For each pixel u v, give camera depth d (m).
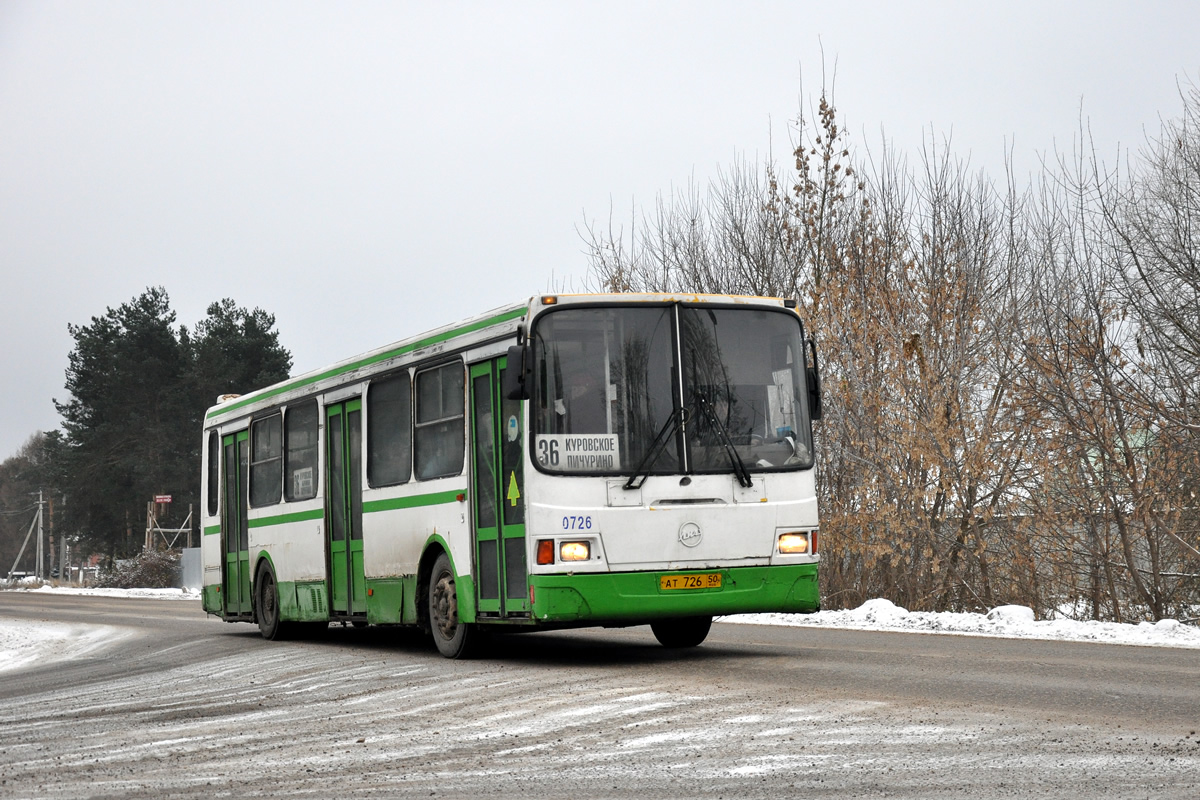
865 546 21.91
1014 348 22.05
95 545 81.56
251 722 9.48
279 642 17.89
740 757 7.06
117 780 7.30
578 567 11.70
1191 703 8.51
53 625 27.81
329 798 6.53
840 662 11.65
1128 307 20.00
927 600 21.94
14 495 152.88
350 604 15.79
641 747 7.51
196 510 77.25
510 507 12.27
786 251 26.53
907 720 8.03
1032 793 5.93
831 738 7.50
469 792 6.50
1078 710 8.28
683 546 11.98
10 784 7.31
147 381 78.00
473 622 12.93
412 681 11.48
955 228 24.34
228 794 6.75
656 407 12.17
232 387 77.19
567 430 11.91
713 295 12.66
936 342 22.69
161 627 24.48
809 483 12.66
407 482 14.34
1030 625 14.96
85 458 77.38
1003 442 21.28
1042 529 20.78
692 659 12.55
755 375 12.63
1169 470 19.77
